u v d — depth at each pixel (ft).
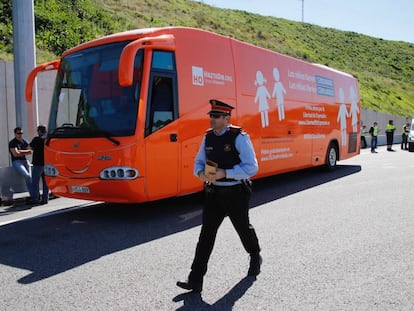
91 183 23.93
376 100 150.71
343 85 50.65
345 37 228.02
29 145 33.22
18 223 24.79
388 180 40.55
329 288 14.75
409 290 14.57
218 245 19.66
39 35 64.28
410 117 148.66
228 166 14.33
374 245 19.72
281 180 41.55
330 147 47.19
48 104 46.09
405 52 232.32
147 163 23.58
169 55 25.45
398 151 82.48
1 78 43.11
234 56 31.09
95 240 20.90
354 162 59.31
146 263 17.43
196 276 14.43
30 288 14.97
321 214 26.09
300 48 173.37
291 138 38.63
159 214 26.66
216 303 13.64
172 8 137.28
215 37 29.43
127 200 23.67
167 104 25.03
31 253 18.93
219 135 14.49
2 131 43.21
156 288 14.85
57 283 15.39
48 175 26.00
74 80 26.12
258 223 23.85
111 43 25.27
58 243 20.45
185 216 26.00
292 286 14.94
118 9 105.60
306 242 20.18
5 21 63.93
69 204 30.89
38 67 27.99
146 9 120.78
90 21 81.51
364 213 26.35
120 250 19.21
